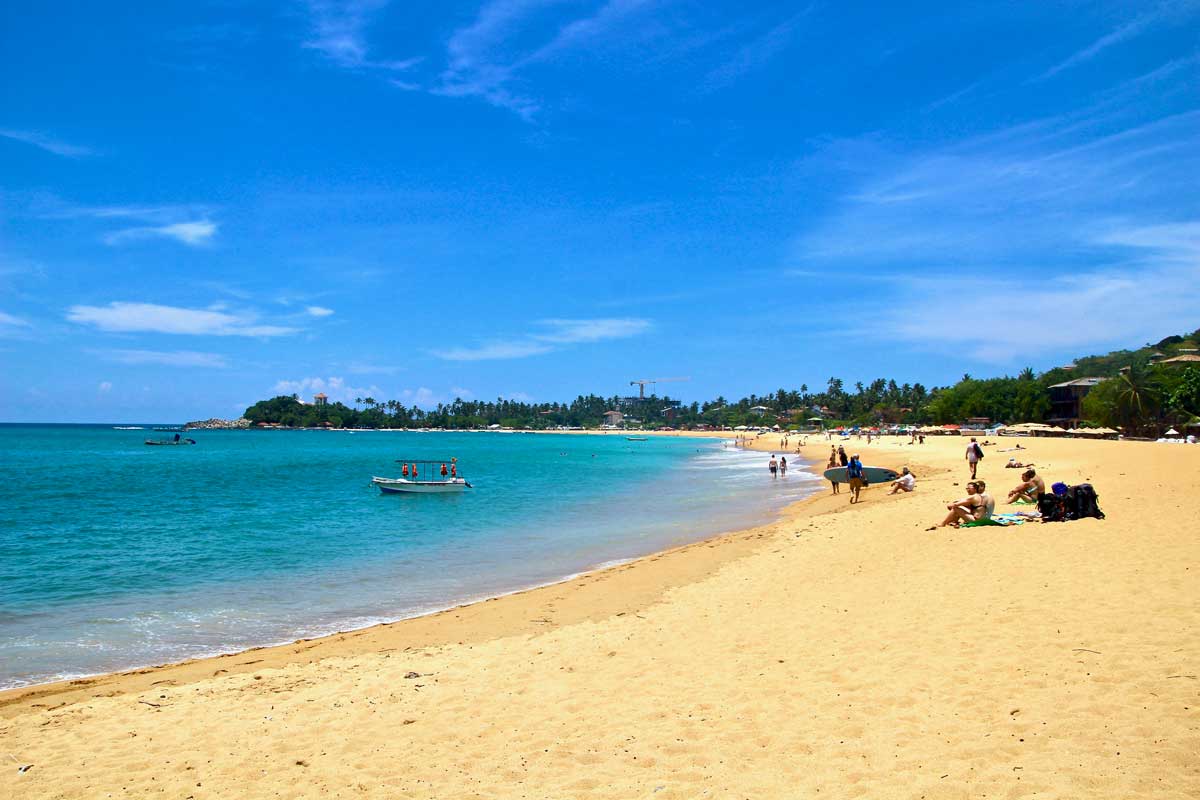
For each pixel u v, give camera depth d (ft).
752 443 474.49
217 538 84.23
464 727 25.20
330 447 446.60
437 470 221.25
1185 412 252.62
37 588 57.72
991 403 406.41
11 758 24.31
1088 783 16.74
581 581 55.52
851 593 40.37
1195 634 26.12
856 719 22.41
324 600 53.26
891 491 106.63
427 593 55.31
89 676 36.50
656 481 172.04
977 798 16.78
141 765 23.29
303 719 27.12
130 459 287.89
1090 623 28.91
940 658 27.17
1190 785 16.11
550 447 466.70
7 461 269.64
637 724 24.03
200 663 37.52
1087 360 451.53
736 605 41.73
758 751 20.93
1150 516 53.67
